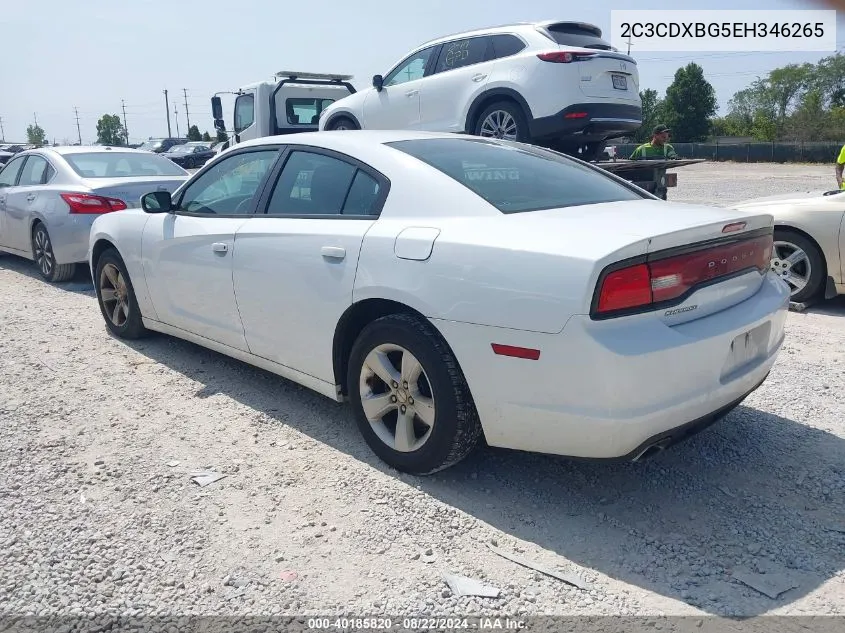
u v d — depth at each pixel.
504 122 8.47
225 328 4.50
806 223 6.52
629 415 2.80
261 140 4.54
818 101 65.31
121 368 5.14
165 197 4.94
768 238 3.52
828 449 3.80
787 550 2.91
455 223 3.30
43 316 6.68
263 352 4.25
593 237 2.90
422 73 9.41
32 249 8.45
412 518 3.16
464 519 3.16
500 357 3.00
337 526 3.10
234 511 3.22
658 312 2.88
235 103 13.74
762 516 3.17
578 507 3.26
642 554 2.90
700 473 3.56
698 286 3.01
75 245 7.71
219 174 4.73
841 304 6.99
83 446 3.87
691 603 2.60
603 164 7.48
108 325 5.93
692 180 28.27
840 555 2.88
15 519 3.15
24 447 3.85
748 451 3.79
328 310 3.70
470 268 3.08
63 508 3.24
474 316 3.05
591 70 7.90
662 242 2.86
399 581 2.73
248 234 4.18
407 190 3.56
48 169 8.45
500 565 2.83
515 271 2.95
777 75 71.38
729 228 3.12
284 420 4.22
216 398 4.57
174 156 36.59
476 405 3.16
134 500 3.31
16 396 4.60
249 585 2.71
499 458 3.73
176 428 4.11
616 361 2.74
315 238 3.78
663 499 3.33
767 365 3.39
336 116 10.55
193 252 4.62
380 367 3.51
